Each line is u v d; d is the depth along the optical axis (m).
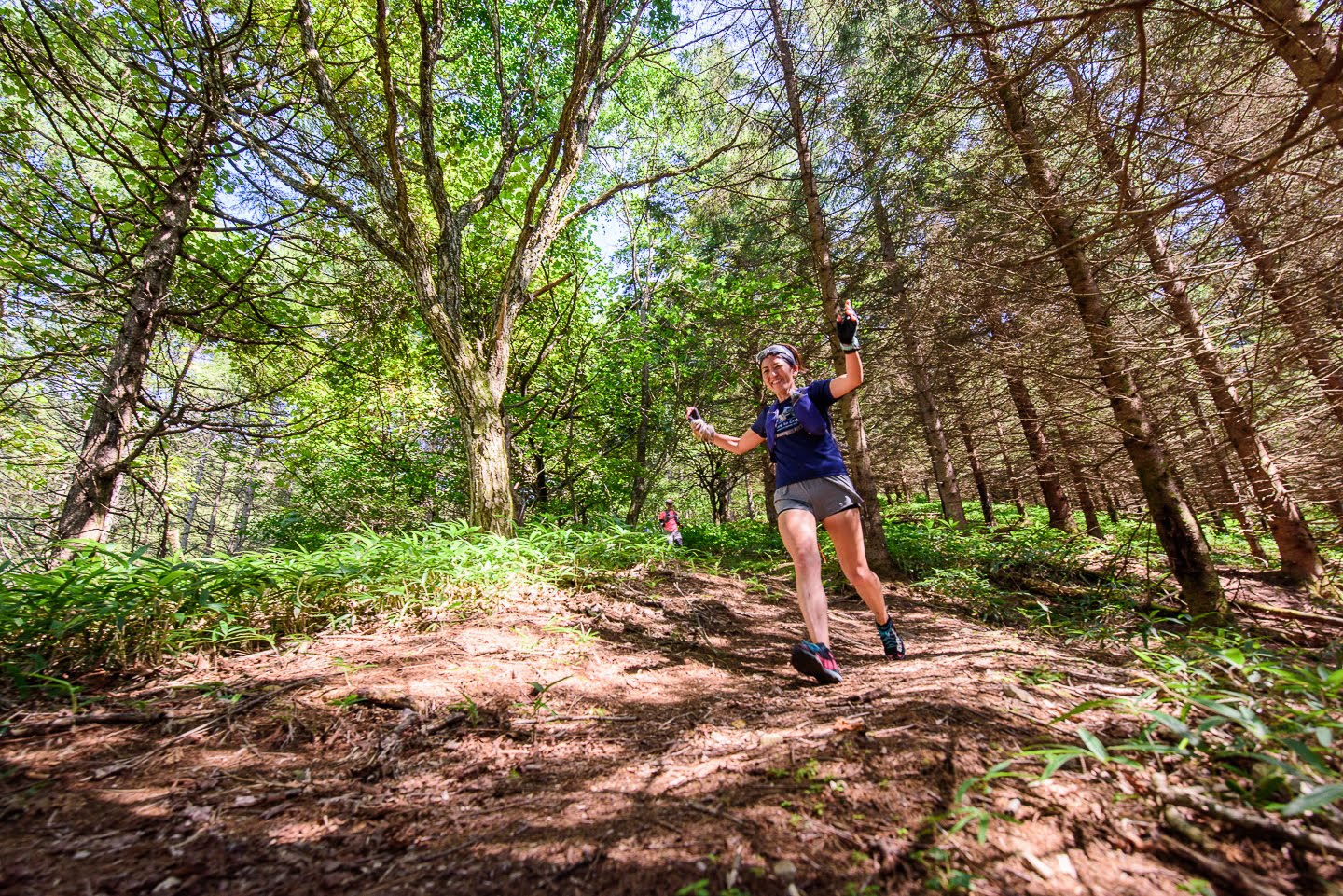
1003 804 1.18
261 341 7.16
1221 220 3.14
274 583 2.87
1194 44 2.98
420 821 1.35
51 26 5.91
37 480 7.59
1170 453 4.76
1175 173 2.83
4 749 1.61
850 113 6.06
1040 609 5.29
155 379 7.37
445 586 3.32
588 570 4.22
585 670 2.55
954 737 1.48
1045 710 1.69
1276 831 1.03
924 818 1.16
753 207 8.75
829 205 8.36
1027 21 2.25
